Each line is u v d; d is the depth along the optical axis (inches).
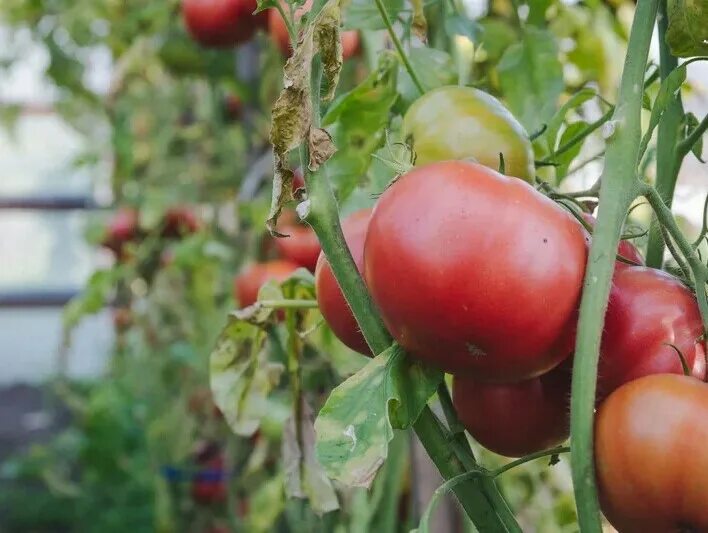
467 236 13.8
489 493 15.6
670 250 15.8
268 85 50.4
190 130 67.6
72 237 152.6
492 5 28.3
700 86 29.2
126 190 73.2
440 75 22.9
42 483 113.7
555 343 14.3
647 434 13.2
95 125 84.0
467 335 14.0
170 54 58.4
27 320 163.0
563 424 16.6
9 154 145.7
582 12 32.8
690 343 14.7
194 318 60.8
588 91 20.9
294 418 23.1
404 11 22.6
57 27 70.2
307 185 15.2
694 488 13.0
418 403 15.3
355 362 27.9
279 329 25.0
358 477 14.0
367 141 22.5
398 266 14.1
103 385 109.5
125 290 81.0
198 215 62.8
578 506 13.1
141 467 98.7
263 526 37.3
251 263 44.1
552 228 14.0
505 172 17.2
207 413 59.5
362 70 36.3
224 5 34.4
